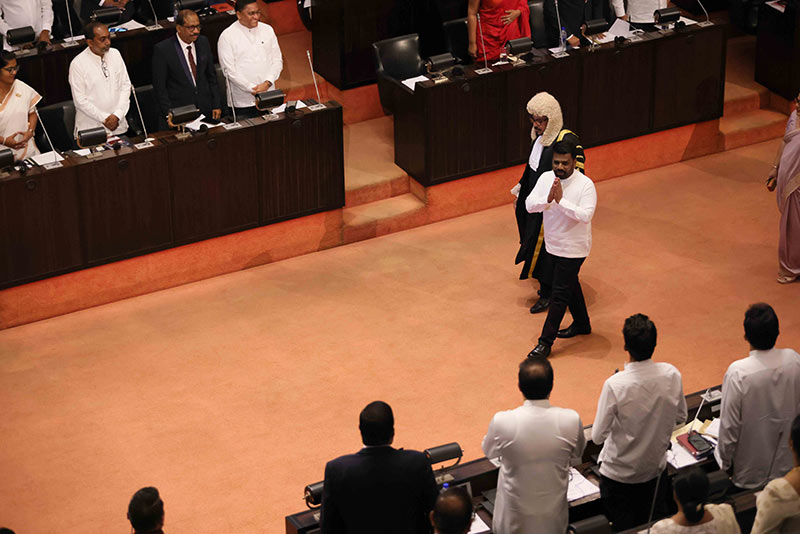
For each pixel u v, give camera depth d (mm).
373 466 6652
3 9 13906
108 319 12172
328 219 13438
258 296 12531
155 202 12344
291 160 12906
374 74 15516
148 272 12625
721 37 14812
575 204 10500
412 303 12289
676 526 6461
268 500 9398
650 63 14492
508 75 13648
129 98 12953
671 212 14055
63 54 13531
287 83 15539
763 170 15031
